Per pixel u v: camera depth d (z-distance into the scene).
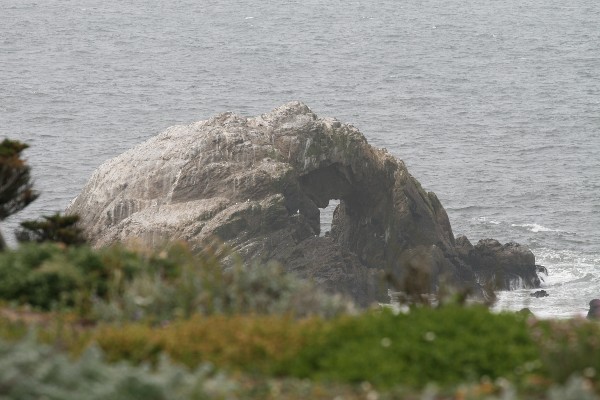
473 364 51.78
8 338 55.88
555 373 49.56
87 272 67.94
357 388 49.66
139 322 61.75
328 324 58.34
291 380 51.06
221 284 65.50
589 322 61.59
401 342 53.88
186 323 58.69
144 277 65.44
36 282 65.75
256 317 60.56
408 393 48.75
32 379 43.72
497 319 58.28
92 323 62.09
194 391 45.81
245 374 52.44
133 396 43.84
